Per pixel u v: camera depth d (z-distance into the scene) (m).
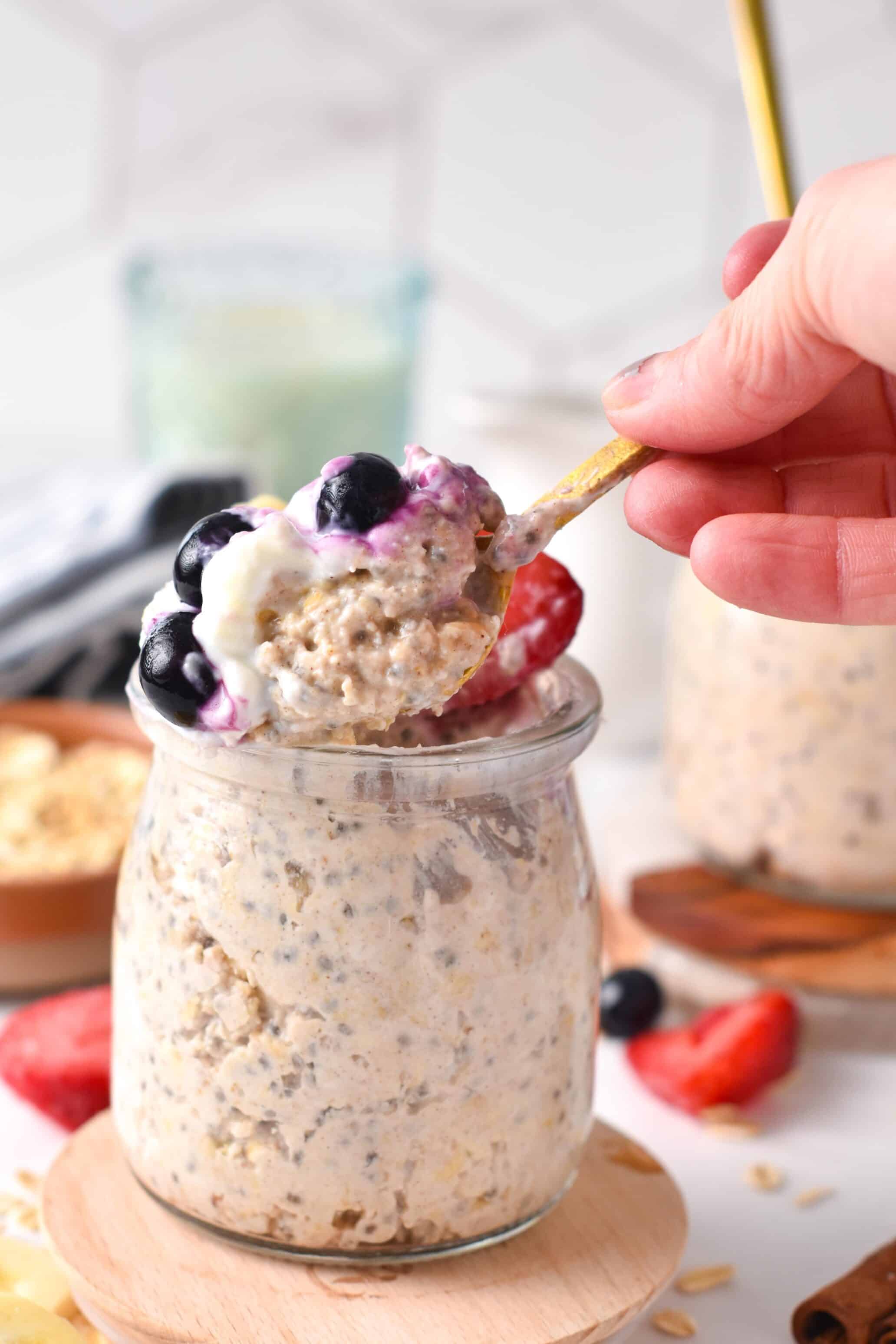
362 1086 0.35
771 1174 0.44
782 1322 0.39
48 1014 0.46
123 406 0.93
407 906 0.35
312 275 0.83
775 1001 0.47
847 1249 0.42
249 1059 0.35
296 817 0.35
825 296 0.33
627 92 0.88
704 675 0.51
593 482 0.36
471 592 0.35
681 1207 0.39
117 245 0.90
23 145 0.88
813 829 0.50
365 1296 0.36
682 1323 0.39
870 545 0.36
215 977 0.35
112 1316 0.35
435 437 0.95
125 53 0.86
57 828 0.51
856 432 0.40
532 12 0.87
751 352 0.34
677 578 0.54
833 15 0.88
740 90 0.88
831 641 0.49
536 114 0.89
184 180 0.89
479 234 0.91
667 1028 0.50
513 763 0.35
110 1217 0.38
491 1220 0.36
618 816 0.58
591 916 0.37
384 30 0.87
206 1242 0.37
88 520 0.64
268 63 0.87
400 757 0.34
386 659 0.33
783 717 0.50
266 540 0.34
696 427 0.36
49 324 0.92
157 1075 0.36
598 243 0.91
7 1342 0.35
